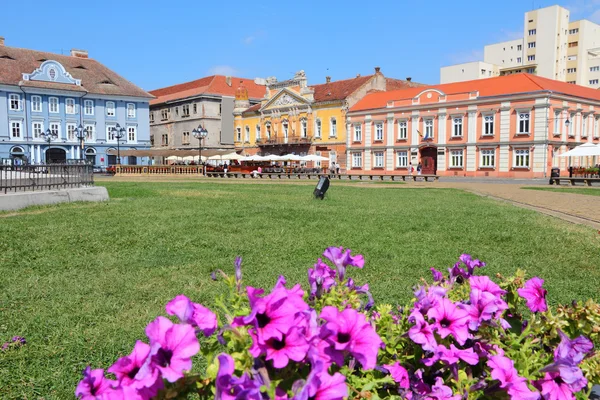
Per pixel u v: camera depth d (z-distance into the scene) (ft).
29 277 19.42
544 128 136.98
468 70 337.11
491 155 148.87
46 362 11.68
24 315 14.97
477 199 63.00
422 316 6.17
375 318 7.11
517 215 42.50
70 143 203.21
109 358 11.96
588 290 17.76
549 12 325.42
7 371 11.08
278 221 36.78
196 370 10.89
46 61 195.93
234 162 229.66
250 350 4.60
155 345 4.30
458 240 28.60
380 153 176.65
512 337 6.81
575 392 6.26
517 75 152.35
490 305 6.29
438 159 160.66
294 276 19.83
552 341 6.71
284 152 211.82
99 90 210.18
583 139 153.69
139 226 33.09
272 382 4.71
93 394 4.57
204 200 57.41
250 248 25.59
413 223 36.19
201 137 176.65
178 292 17.44
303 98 198.80
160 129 266.36
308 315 5.00
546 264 22.31
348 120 184.96
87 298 16.79
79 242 26.76
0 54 196.34
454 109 155.53
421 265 21.90
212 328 5.02
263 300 4.78
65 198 49.73
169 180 134.41
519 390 5.42
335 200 59.72
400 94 176.86
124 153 184.96
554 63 326.85
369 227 33.83
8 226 32.22
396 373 6.18
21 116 191.62
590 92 164.45
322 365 4.28
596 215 42.93
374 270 20.93
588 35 330.54
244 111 231.91
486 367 6.49
